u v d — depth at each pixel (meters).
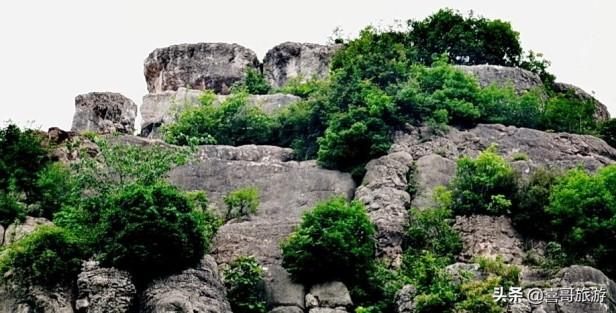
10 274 29.42
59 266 29.64
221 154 42.06
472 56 50.84
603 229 33.91
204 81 53.66
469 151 40.88
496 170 36.88
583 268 31.12
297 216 37.81
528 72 48.62
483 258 32.75
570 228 34.88
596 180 35.41
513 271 31.73
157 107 50.88
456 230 35.75
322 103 43.44
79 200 34.38
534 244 35.25
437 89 44.12
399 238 35.50
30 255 29.66
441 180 38.53
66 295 29.31
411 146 40.72
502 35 51.44
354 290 32.16
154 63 55.19
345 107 42.94
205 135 43.81
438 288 30.42
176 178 39.47
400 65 44.62
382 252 35.03
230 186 39.34
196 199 35.66
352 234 33.28
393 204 36.84
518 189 36.50
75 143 39.56
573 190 35.09
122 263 30.23
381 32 51.25
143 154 35.38
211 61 54.25
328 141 40.38
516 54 51.56
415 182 38.38
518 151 41.22
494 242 34.97
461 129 42.38
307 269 32.31
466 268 32.06
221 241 34.38
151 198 31.11
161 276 30.36
